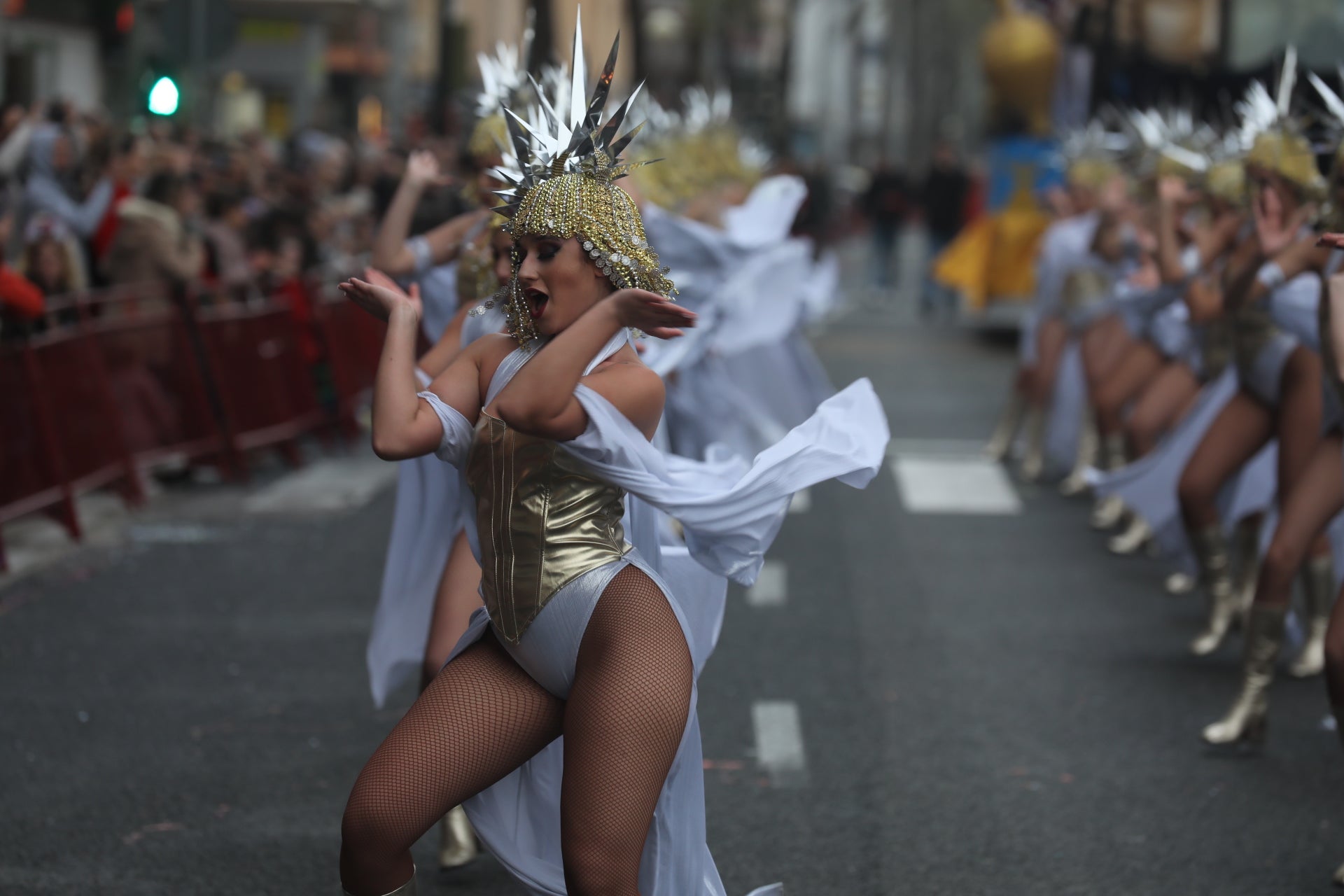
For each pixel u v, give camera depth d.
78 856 12.87
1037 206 57.81
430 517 12.75
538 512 8.97
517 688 9.15
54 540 24.73
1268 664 15.88
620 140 9.26
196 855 12.92
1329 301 12.07
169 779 14.63
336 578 22.44
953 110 121.38
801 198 26.14
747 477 9.32
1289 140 15.74
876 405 9.85
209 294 29.78
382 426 9.03
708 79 117.25
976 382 47.06
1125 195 27.84
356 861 8.88
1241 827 13.87
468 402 9.38
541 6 58.06
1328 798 14.59
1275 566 15.70
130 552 24.00
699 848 9.48
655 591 9.02
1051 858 13.11
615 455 8.91
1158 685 18.11
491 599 9.13
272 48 79.31
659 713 8.72
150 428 27.92
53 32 56.75
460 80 64.56
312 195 40.62
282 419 31.70
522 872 9.70
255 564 23.27
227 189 32.50
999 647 19.59
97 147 29.73
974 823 13.82
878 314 71.25
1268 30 39.88
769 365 28.55
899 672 18.42
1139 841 13.50
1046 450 31.97
